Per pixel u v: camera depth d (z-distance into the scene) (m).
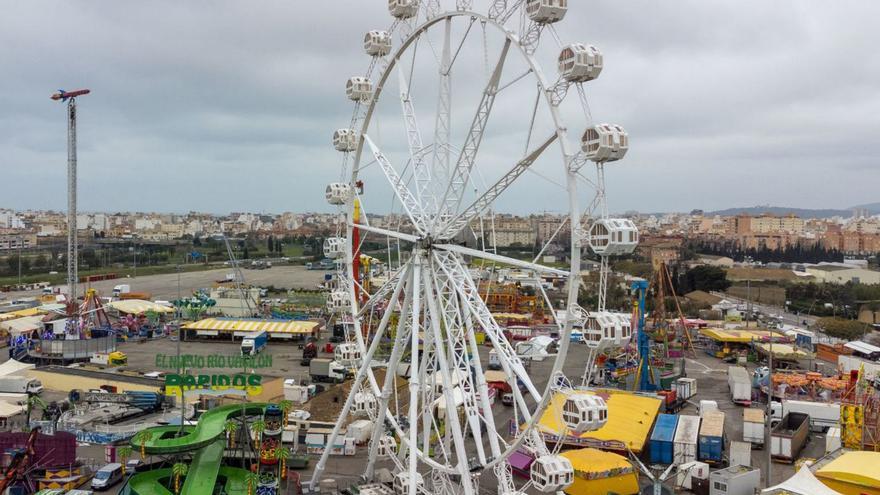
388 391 59.38
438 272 57.34
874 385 94.88
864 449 73.50
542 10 47.03
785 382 107.81
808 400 97.88
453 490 55.94
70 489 62.59
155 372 109.50
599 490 62.00
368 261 153.00
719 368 131.25
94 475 65.31
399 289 59.47
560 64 46.66
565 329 45.56
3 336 139.50
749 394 100.19
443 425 79.88
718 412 83.50
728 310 192.50
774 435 75.19
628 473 63.69
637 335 105.88
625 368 113.31
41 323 141.12
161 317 169.62
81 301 173.12
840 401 89.62
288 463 69.88
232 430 64.62
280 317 170.88
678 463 71.56
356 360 66.31
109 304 171.12
